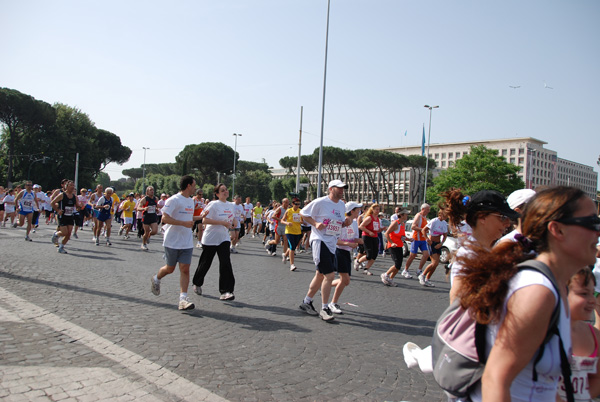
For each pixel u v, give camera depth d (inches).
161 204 841.5
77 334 191.3
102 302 253.9
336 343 209.9
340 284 275.0
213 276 382.6
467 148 5039.4
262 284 361.4
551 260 65.6
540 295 58.8
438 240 416.2
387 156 2832.2
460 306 71.7
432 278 494.3
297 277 414.3
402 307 309.3
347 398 148.0
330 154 2780.5
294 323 241.1
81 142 2367.1
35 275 318.3
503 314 62.1
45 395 132.6
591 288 91.7
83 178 2372.0
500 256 66.9
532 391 64.2
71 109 2401.6
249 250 660.1
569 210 63.3
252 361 176.6
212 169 3046.3
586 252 63.4
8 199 762.2
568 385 64.6
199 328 217.6
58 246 456.1
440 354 72.7
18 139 2218.3
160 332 205.0
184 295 254.7
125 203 693.3
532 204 68.2
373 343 215.0
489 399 59.9
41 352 167.3
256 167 4284.0
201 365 167.6
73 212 454.6
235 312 256.8
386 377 169.8
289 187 2888.8
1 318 205.0
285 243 531.8
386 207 2930.6
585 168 5113.2
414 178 3560.5
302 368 173.2
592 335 94.3
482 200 110.7
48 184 2255.2
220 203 291.4
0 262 362.6
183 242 253.8
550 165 4719.5
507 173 1846.7
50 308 230.4
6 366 151.4
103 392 137.9
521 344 59.1
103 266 386.9
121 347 179.9
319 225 252.4
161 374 155.5
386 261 663.1
